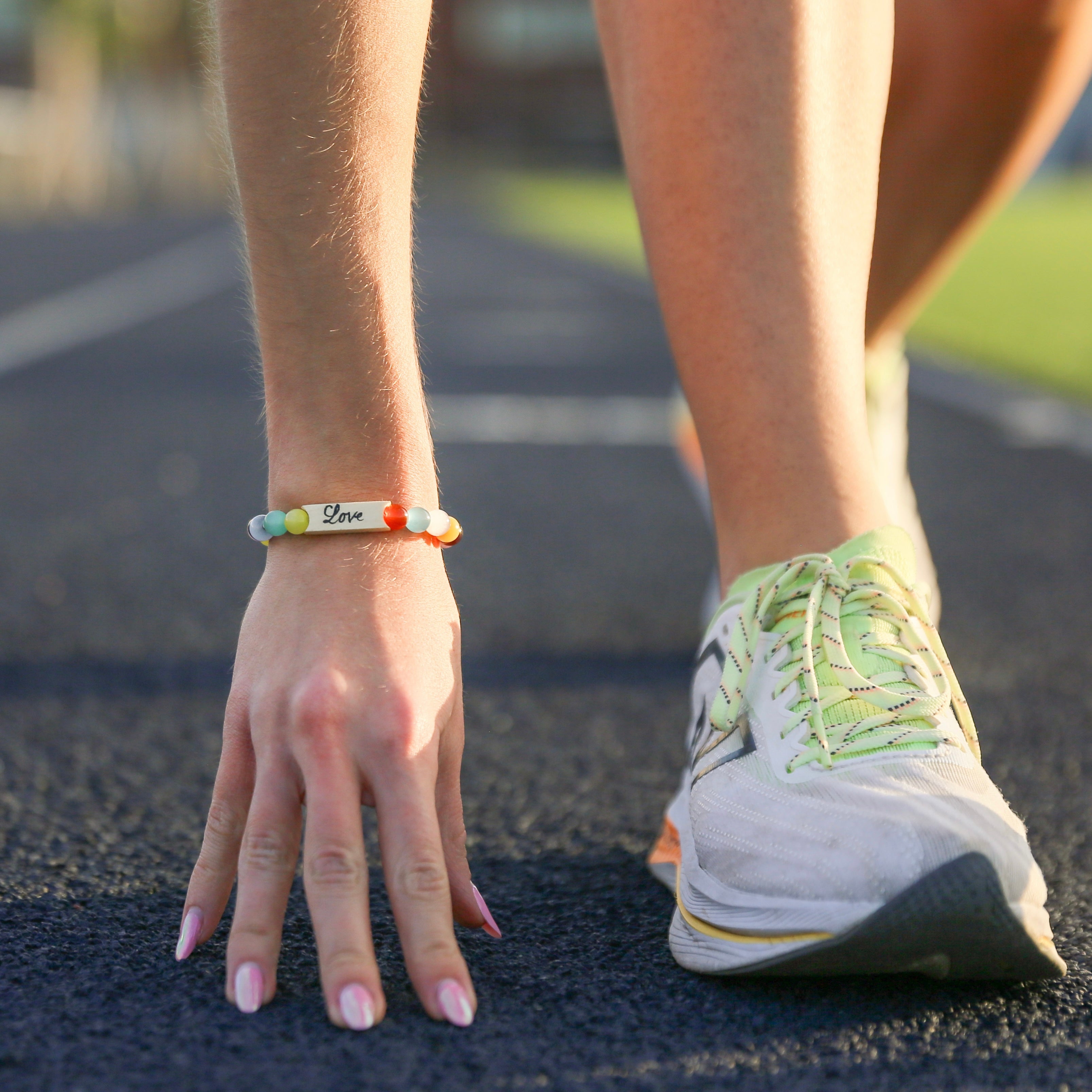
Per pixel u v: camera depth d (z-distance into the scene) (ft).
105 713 5.03
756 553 3.20
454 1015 2.59
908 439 11.73
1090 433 11.92
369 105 2.66
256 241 2.74
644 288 29.40
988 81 4.62
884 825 2.68
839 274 3.22
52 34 80.07
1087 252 34.86
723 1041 2.60
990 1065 2.53
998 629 6.28
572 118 113.60
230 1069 2.45
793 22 3.10
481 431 12.14
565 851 3.74
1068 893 3.42
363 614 2.73
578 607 6.73
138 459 10.64
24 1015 2.66
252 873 2.68
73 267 32.65
